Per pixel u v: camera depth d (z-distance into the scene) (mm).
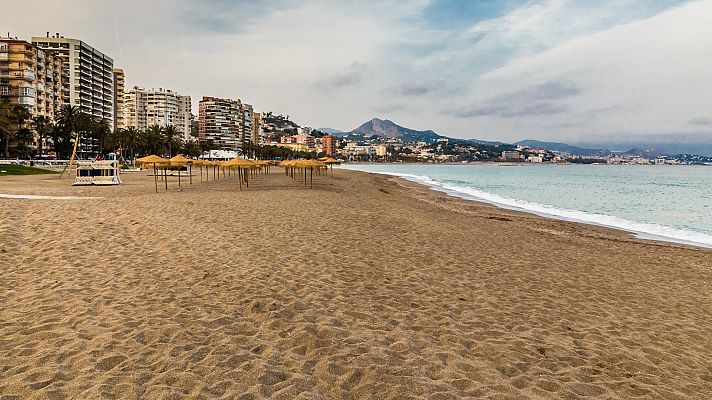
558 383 4602
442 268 9258
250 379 4328
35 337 5172
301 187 32156
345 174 69188
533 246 12852
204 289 7062
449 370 4746
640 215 25375
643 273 10352
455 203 28453
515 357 5211
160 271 7969
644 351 5695
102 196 20703
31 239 9867
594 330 6352
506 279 8797
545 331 6156
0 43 78000
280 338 5379
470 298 7395
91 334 5273
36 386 4055
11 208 13109
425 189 42594
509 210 25266
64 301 6387
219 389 4117
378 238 11875
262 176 53156
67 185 29797
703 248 14609
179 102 179500
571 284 8828
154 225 11742
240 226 12266
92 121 84125
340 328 5766
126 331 5379
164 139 93438
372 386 4309
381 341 5430
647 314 7266
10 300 6422
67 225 11203
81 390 3994
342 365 4734
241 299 6660
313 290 7242
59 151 83688
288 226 12688
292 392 4121
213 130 186625
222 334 5410
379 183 48219
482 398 4172
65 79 101062
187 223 12242
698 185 53688
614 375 4926
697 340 6207
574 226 19078
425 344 5422
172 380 4238
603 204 31344
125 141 84562
